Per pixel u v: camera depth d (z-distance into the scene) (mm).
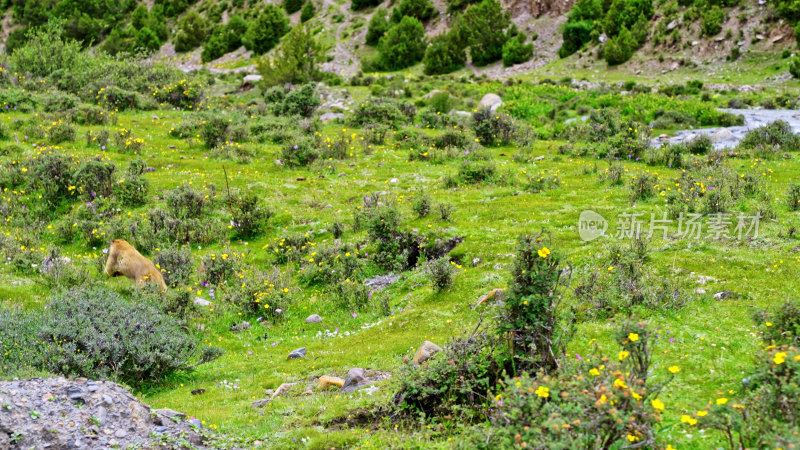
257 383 10070
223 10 115062
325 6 104688
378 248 16656
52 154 20719
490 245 15508
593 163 24047
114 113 29031
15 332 9773
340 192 21109
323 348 11805
